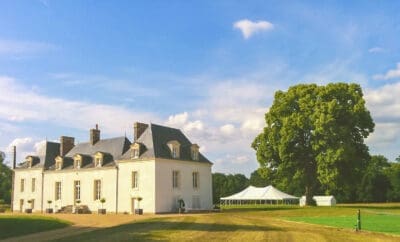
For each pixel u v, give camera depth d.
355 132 59.72
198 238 22.39
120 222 35.69
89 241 21.77
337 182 56.22
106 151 61.88
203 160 61.81
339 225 31.25
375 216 42.78
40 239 23.84
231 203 91.19
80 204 61.22
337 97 59.34
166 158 55.81
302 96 60.50
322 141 55.34
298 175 59.44
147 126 59.97
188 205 57.88
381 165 121.75
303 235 23.75
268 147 61.25
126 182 56.88
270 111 62.19
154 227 28.66
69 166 64.75
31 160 69.00
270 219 37.19
